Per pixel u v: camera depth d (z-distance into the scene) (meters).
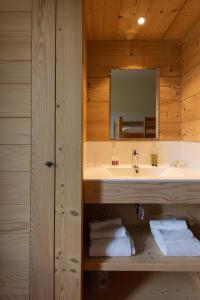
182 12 1.68
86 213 1.98
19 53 1.33
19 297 1.37
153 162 2.12
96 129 2.14
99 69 2.12
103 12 1.67
